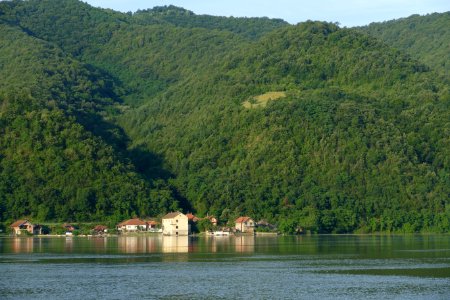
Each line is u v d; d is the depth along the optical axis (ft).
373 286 641.40
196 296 595.47
